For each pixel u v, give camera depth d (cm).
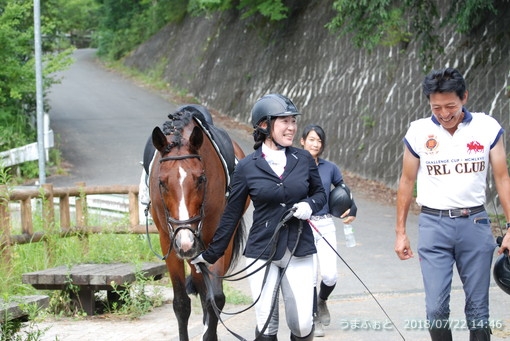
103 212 1264
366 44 1566
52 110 3094
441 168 479
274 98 493
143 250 1041
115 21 4822
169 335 686
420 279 916
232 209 503
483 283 479
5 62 2181
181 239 528
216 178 622
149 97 3406
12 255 888
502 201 480
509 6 1652
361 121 2009
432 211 487
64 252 968
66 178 1997
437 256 484
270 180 488
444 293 480
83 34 5925
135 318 772
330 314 746
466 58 1706
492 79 1597
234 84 3000
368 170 1886
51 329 718
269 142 500
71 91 3581
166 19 4194
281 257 481
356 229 1327
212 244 511
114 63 4491
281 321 721
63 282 766
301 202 484
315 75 2412
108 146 2403
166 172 545
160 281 981
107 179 1953
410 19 1964
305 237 488
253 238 497
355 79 2138
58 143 2442
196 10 3375
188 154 552
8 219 889
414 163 497
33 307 542
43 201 964
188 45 3700
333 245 682
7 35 2134
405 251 502
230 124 2781
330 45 2394
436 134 480
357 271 976
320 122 2220
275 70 2719
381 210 1537
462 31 1526
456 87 459
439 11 1878
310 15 2664
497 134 476
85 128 2714
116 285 774
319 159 701
